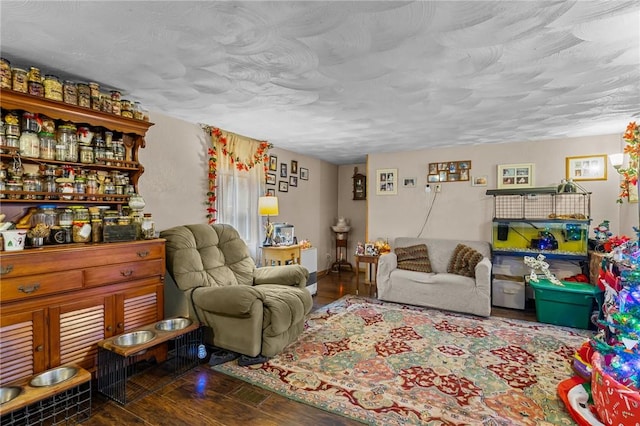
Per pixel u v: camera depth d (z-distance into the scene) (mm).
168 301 3020
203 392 2133
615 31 1675
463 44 1826
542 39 1763
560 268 4086
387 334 3152
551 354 2736
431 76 2268
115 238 2344
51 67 2146
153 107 2971
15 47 1878
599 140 3996
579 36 1729
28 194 2098
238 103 2857
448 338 3066
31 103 2008
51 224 2197
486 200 4566
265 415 1903
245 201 4168
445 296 3912
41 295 1898
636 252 1912
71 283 2027
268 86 2467
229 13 1543
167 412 1921
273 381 2271
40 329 1896
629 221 3684
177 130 3338
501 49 1879
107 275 2217
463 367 2498
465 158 4703
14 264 1794
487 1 1438
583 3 1442
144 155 3031
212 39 1792
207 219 3660
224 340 2584
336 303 4219
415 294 4105
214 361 2514
